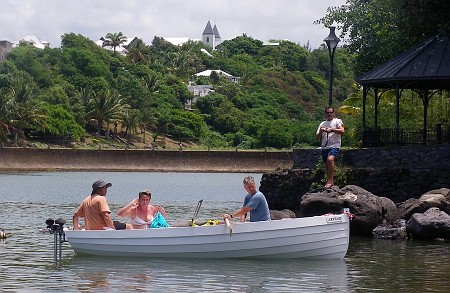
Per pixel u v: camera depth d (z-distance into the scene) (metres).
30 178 77.44
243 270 18.08
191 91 156.12
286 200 31.77
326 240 19.45
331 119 25.73
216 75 175.88
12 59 140.88
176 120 129.88
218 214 35.22
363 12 41.66
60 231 19.94
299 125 130.50
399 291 15.91
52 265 18.81
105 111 121.19
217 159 105.06
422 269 18.55
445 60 31.06
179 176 92.06
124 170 102.56
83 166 100.81
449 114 42.06
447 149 28.30
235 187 66.06
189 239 19.48
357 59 41.75
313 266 18.75
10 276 17.38
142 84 144.00
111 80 144.12
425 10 36.22
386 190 28.66
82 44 158.75
